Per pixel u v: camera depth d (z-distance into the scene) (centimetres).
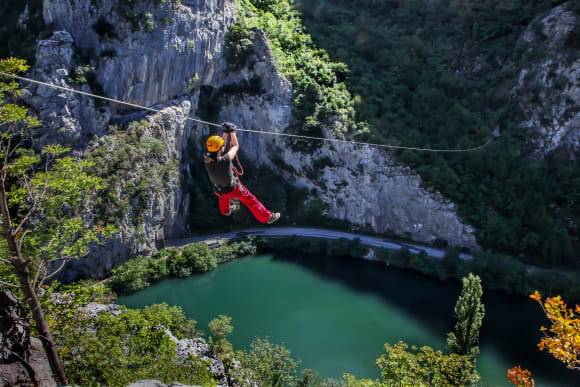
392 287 6481
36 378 1461
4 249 3197
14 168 1628
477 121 8219
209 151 1095
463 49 9219
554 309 1917
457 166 7894
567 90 7850
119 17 6469
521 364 4928
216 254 7012
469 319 3862
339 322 5550
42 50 6078
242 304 5909
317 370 4634
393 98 8550
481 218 7438
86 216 6069
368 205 8119
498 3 9131
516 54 8612
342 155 8050
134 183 6669
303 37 8944
